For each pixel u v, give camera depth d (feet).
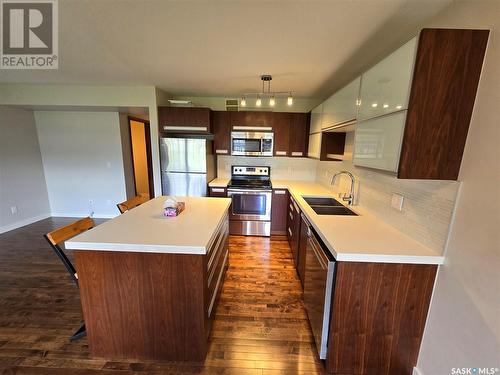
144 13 4.45
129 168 14.53
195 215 6.02
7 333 5.66
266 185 11.90
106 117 13.26
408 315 4.44
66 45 5.95
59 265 8.81
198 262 4.45
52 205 14.34
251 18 4.57
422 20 4.53
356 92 5.66
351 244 4.52
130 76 8.75
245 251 10.21
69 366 4.87
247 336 5.68
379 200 6.09
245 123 11.65
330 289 4.49
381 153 4.47
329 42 5.57
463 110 3.57
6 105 10.77
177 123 10.87
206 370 4.83
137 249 4.29
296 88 10.14
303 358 5.15
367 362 4.72
